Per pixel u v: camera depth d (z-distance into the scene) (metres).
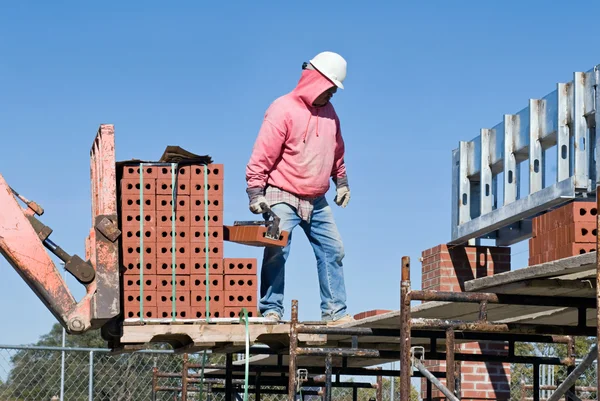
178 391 15.52
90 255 8.05
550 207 10.61
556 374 16.34
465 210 12.54
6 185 7.83
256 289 8.18
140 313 7.91
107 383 16.50
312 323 8.74
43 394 15.44
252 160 8.90
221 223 8.08
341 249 9.20
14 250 7.71
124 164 7.99
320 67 8.89
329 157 9.05
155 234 7.99
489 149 12.03
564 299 7.24
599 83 9.77
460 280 12.66
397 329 8.52
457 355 9.22
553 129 10.48
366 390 20.62
